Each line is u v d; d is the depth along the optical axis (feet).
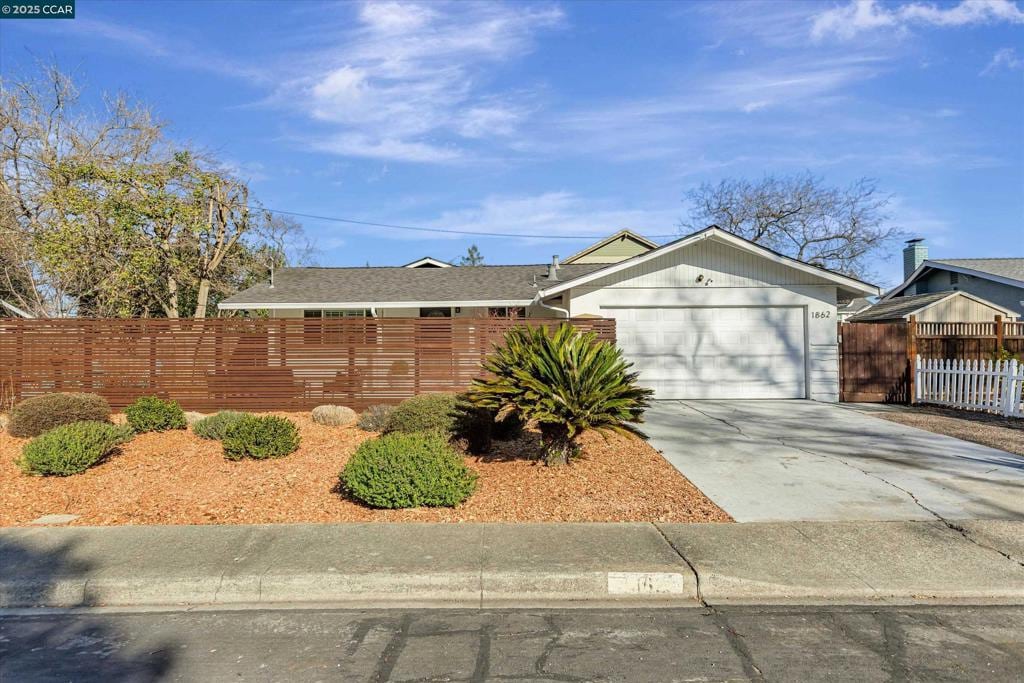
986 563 17.31
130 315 65.67
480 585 16.34
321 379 42.93
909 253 106.83
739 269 50.14
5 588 16.25
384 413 35.94
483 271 81.97
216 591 16.26
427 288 73.61
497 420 25.00
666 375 50.24
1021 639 13.74
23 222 66.80
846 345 49.83
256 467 27.50
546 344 25.70
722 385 50.16
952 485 24.67
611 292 50.31
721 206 117.80
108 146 72.13
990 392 42.78
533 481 24.77
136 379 42.70
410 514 21.47
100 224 60.34
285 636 14.11
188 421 36.86
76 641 13.99
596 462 27.91
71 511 22.36
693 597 16.26
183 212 62.03
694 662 12.71
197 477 26.07
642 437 24.84
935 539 18.90
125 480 25.70
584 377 25.09
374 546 18.38
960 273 85.56
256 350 42.98
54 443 26.30
